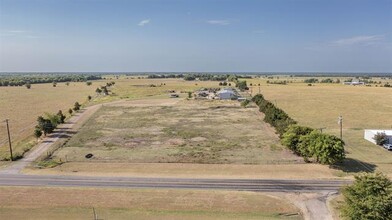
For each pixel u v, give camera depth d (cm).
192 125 10600
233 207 4606
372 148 7669
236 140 8525
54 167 6431
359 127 10194
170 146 7994
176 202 4762
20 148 7812
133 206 4631
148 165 6494
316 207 4644
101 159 6919
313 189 5272
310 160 6688
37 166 6500
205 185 5447
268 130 9706
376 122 10975
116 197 4931
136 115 12669
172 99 17938
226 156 7075
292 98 17438
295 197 4972
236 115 12431
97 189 5250
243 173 6031
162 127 10325
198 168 6309
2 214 4400
